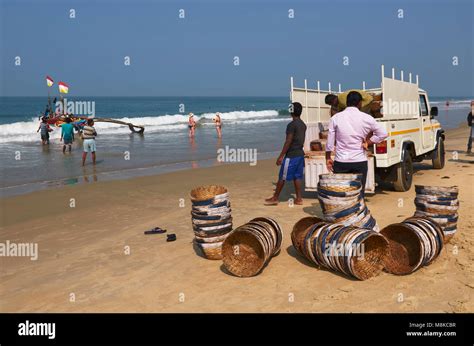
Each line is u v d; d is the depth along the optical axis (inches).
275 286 195.8
